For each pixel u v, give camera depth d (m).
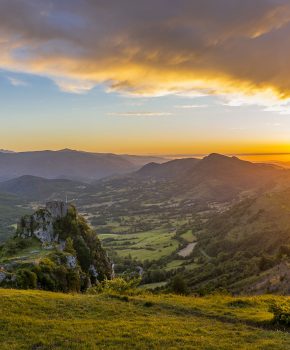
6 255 111.56
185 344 29.36
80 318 35.66
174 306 41.34
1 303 37.94
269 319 36.22
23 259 92.25
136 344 28.86
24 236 126.06
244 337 31.47
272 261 172.88
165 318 36.81
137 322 34.66
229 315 38.50
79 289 91.75
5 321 32.91
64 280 87.62
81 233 137.38
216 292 60.78
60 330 31.52
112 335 30.86
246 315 38.25
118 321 34.97
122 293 53.22
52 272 85.69
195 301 44.84
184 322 35.47
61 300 41.22
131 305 41.19
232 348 28.56
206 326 34.59
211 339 30.61
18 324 32.38
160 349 28.06
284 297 48.34
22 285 73.38
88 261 125.00
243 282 153.75
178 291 70.31
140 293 53.44
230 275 189.12
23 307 37.38
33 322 33.09
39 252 106.56
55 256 97.31
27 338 29.45
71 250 118.12
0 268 79.38
